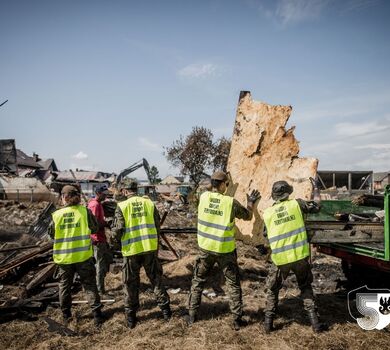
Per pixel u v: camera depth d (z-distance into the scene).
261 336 4.09
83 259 4.52
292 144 6.44
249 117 7.09
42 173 41.28
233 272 4.32
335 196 25.41
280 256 4.05
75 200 4.71
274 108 6.75
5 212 17.11
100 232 5.55
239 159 7.05
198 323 4.47
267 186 6.47
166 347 3.91
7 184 24.73
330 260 8.64
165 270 6.82
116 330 4.37
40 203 21.58
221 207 4.35
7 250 6.87
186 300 5.36
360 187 32.78
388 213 4.19
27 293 5.55
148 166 24.31
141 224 4.55
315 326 4.11
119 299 5.44
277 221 4.15
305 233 4.11
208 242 4.30
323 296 5.64
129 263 4.46
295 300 5.33
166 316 4.57
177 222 15.15
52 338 4.21
